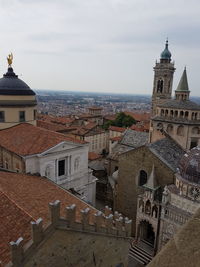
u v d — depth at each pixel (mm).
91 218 28516
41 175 43688
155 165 52250
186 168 41688
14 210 24125
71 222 22875
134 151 55469
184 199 41438
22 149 44312
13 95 57625
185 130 64188
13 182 31641
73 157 49438
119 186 59562
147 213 48219
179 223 41844
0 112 57875
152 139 70625
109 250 27797
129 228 29828
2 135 51562
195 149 43031
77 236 23734
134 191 56781
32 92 61406
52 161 45344
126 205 58750
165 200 44031
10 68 60594
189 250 10383
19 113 58969
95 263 26547
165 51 118375
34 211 24578
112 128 138875
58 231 21969
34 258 20469
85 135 124188
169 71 114125
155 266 10891
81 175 52062
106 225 26797
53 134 50156
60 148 45938
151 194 47219
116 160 79625
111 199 67875
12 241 19594
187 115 64375
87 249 25125
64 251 22922
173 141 64312
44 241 21000
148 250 48500
